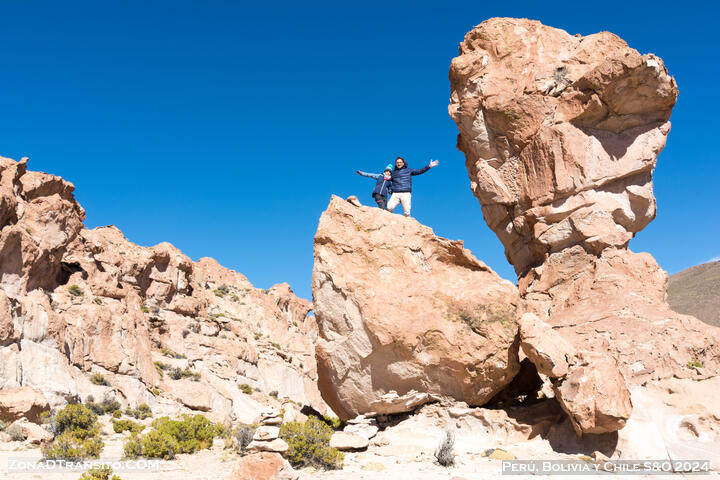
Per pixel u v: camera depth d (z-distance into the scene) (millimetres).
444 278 18031
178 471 14812
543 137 21562
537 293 21297
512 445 15195
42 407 23906
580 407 14008
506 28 22812
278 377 64188
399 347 16781
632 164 21125
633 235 22219
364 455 15398
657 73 19938
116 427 25109
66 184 40281
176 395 39250
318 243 18359
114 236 60781
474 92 22781
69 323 33562
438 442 15852
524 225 22547
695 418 14258
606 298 18953
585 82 21047
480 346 16438
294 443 14273
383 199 20703
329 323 17891
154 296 54875
